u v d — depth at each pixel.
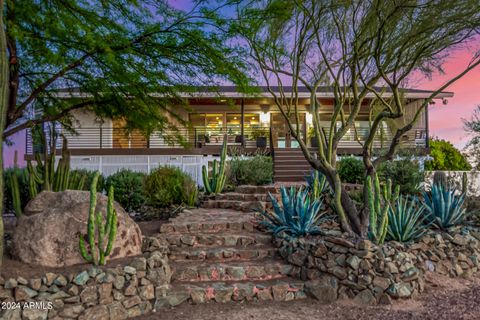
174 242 5.96
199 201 9.59
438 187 6.98
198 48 6.83
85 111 9.25
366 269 4.69
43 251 4.38
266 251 5.71
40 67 7.31
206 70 7.31
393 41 5.77
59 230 4.54
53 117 7.90
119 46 6.40
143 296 4.38
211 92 8.55
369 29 5.75
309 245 5.25
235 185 11.52
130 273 4.36
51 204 5.17
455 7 5.09
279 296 4.72
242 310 4.38
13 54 6.30
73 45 6.27
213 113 19.77
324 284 4.73
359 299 4.58
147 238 5.35
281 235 5.90
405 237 5.57
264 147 17.19
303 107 19.62
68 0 6.02
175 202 9.45
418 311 4.27
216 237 6.07
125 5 6.54
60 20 5.76
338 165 12.71
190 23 6.59
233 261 5.53
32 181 6.78
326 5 5.82
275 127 19.83
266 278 5.14
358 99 6.15
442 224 6.34
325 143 6.55
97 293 4.08
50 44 6.15
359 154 16.78
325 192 8.45
